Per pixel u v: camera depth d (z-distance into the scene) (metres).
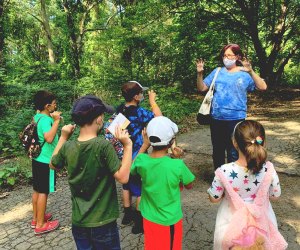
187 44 15.60
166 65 16.17
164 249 2.51
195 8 15.33
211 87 4.27
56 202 4.71
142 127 3.51
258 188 2.27
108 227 2.31
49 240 3.72
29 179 5.69
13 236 3.87
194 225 3.79
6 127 8.13
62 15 19.00
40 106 3.66
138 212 3.64
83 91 13.77
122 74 14.62
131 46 14.82
